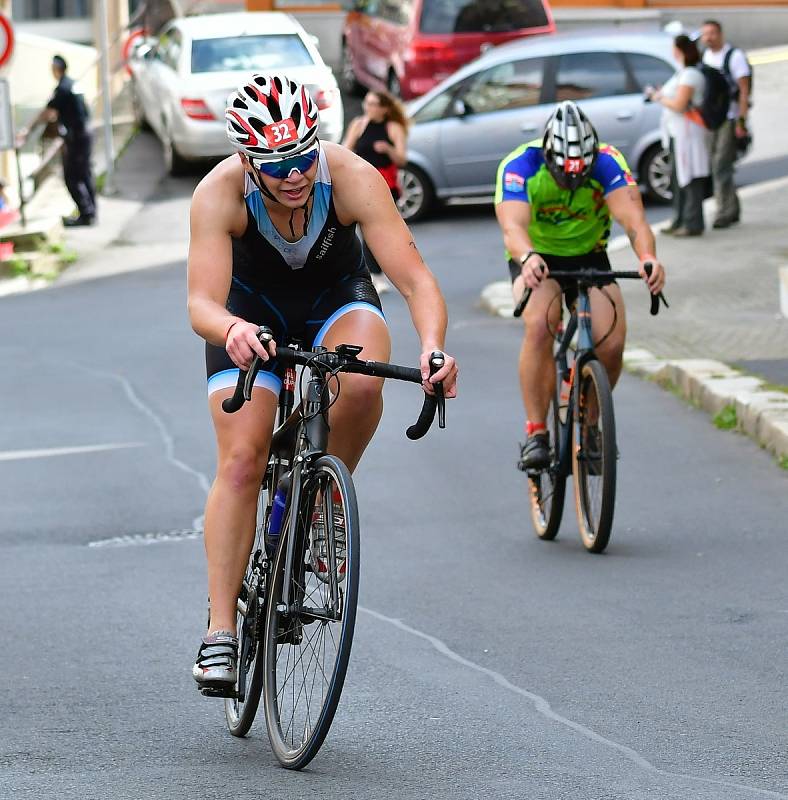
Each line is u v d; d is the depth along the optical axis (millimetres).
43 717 18281
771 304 47812
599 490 25812
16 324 53594
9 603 23875
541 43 70312
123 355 47000
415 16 81562
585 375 26000
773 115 86500
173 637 21859
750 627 21375
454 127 69875
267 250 17109
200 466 33562
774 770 15742
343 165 16922
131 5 123938
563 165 25453
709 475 31094
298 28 79625
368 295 17625
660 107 68562
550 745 16688
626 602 22875
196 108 77062
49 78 106625
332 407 16922
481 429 35938
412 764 16109
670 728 17234
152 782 15719
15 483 32375
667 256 56094
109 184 79250
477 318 50594
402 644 21016
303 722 15984
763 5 108375
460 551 26406
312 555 16156
